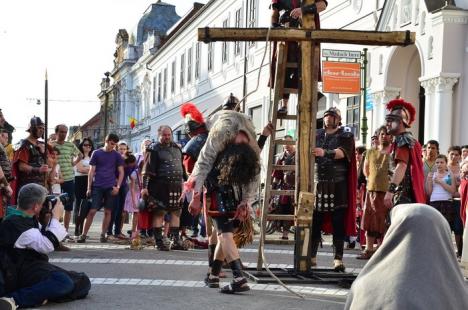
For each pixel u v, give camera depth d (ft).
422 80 51.49
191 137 26.68
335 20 70.18
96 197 37.01
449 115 49.26
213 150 20.21
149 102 191.52
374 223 31.14
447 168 33.47
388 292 7.87
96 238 40.09
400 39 22.54
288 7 24.70
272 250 33.55
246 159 19.93
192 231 46.34
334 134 25.23
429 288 7.76
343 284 22.34
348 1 67.05
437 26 49.70
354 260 31.30
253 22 94.43
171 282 22.94
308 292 21.25
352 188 25.16
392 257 8.09
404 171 21.77
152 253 31.65
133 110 223.92
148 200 33.01
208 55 123.03
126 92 226.38
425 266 7.86
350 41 22.72
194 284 22.57
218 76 115.55
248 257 30.42
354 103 63.67
